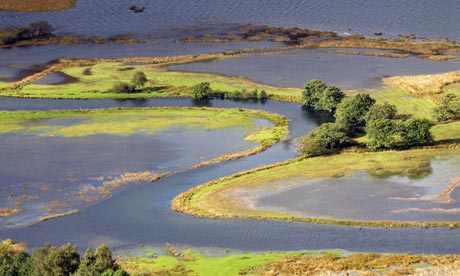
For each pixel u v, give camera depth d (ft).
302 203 554.46
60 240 509.35
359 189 574.97
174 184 605.31
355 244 484.74
